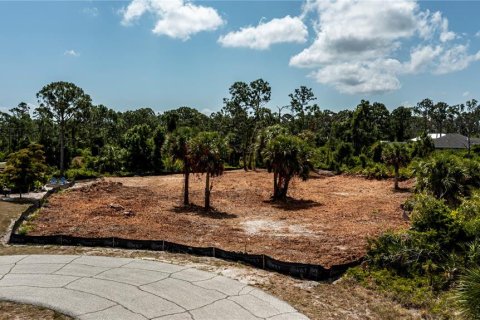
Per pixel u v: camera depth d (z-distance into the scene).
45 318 10.51
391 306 11.86
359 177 48.22
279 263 14.29
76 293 12.14
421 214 16.39
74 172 47.62
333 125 89.31
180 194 34.47
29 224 20.91
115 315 10.76
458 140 81.50
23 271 13.95
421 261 14.49
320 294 12.54
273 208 28.83
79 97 56.34
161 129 56.97
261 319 10.73
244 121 68.94
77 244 17.11
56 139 63.16
